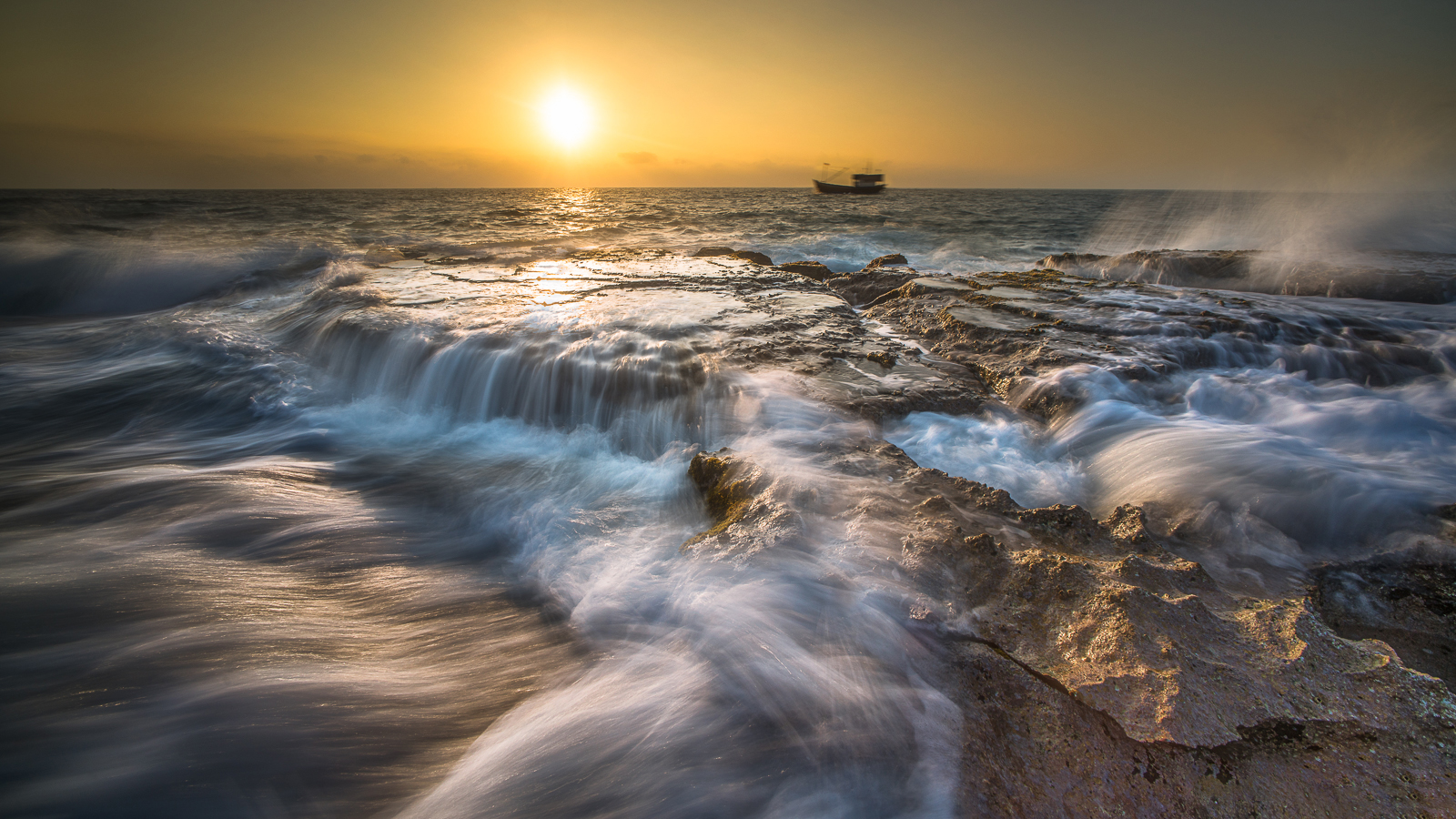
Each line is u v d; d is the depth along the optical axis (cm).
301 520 355
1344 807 158
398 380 530
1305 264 895
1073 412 398
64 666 231
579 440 450
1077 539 260
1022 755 177
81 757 196
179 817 179
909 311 627
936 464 350
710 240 2122
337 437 474
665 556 294
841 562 243
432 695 225
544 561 309
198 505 367
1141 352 476
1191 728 171
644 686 216
